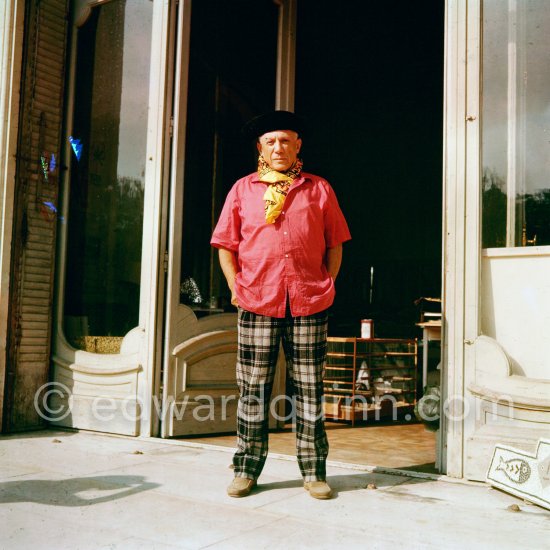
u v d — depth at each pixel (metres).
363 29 7.22
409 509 2.39
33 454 3.35
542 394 2.66
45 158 4.29
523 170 2.88
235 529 2.13
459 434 2.85
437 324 4.27
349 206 7.43
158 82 4.02
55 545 1.96
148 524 2.18
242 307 2.69
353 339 4.82
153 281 3.89
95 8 4.43
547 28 2.90
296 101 7.68
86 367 4.09
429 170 6.97
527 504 2.47
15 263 4.10
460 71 2.96
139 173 4.09
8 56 4.12
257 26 4.54
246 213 2.69
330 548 1.96
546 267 2.75
